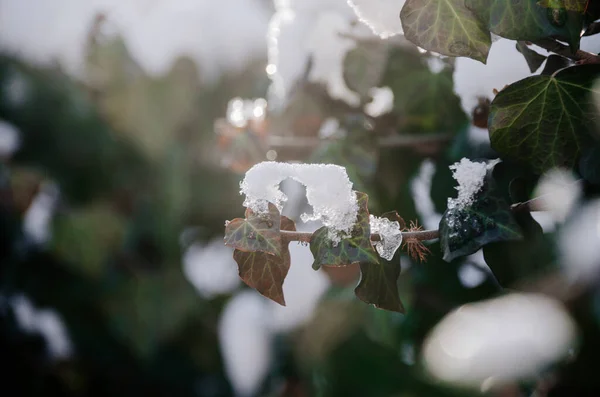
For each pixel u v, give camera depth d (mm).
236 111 772
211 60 1183
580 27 459
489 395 610
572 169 480
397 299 492
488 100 571
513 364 540
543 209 483
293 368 986
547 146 479
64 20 1203
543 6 461
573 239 498
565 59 494
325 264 476
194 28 1176
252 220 482
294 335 918
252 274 490
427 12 479
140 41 1170
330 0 710
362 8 527
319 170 482
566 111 473
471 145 650
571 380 562
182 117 1203
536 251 495
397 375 807
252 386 1024
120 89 1211
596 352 546
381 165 724
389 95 749
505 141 481
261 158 735
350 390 836
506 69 560
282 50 725
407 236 488
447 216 484
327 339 868
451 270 691
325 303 850
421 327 719
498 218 475
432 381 671
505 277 497
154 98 1196
